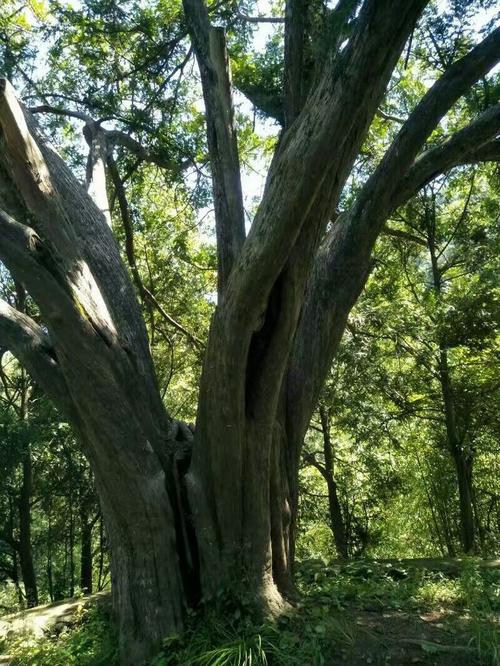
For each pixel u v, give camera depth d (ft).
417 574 21.89
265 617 17.28
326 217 16.52
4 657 18.95
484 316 41.65
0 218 15.56
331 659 15.75
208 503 18.19
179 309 53.31
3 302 19.35
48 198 16.65
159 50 34.27
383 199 19.19
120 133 29.14
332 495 55.83
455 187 46.50
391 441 49.96
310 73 20.86
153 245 49.44
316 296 20.58
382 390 45.11
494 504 54.49
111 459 17.13
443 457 51.47
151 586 17.60
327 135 13.79
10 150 15.93
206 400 17.47
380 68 13.21
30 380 52.44
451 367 45.57
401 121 39.58
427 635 16.66
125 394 18.20
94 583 66.64
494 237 42.75
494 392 45.91
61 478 54.19
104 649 18.49
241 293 15.70
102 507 18.90
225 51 20.39
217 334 16.63
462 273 47.44
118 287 20.54
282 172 14.52
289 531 19.62
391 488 55.31
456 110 41.65
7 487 48.80
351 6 13.64
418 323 42.39
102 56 35.78
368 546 57.31
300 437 20.38
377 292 48.49
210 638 16.69
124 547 18.01
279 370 17.25
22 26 34.65
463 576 19.99
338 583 20.74
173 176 35.91
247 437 17.63
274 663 15.51
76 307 16.28
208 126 20.83
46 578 65.31
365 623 17.43
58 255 17.10
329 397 43.62
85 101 34.24
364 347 42.24
